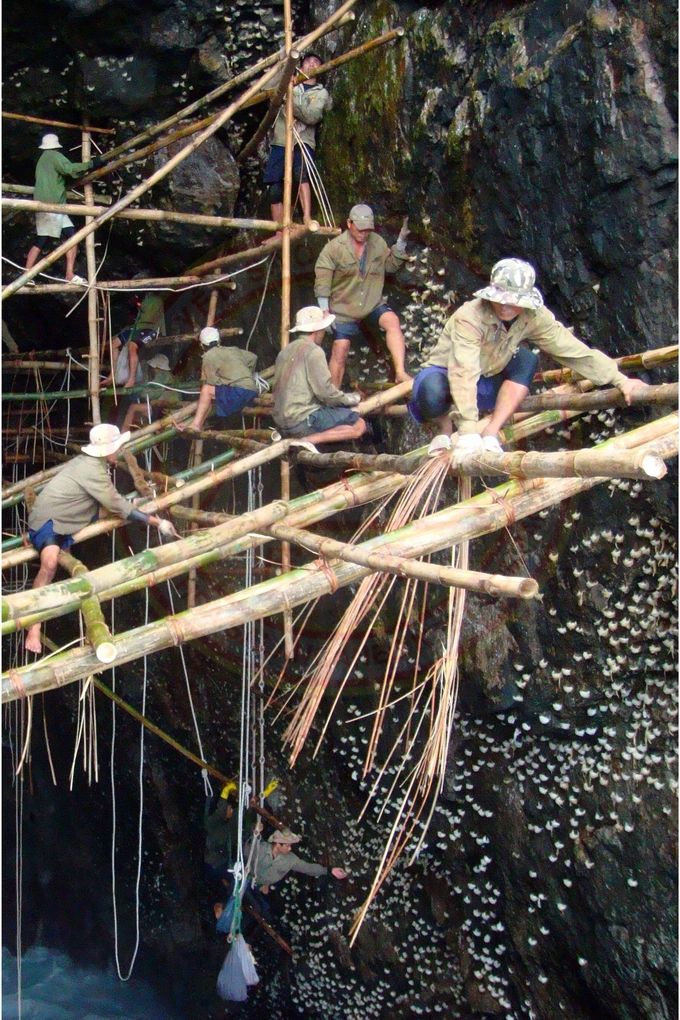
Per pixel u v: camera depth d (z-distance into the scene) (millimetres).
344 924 7980
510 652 6473
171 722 9867
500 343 4789
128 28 7730
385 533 4414
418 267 6984
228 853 8008
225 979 7277
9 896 11797
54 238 8555
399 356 6742
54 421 10789
